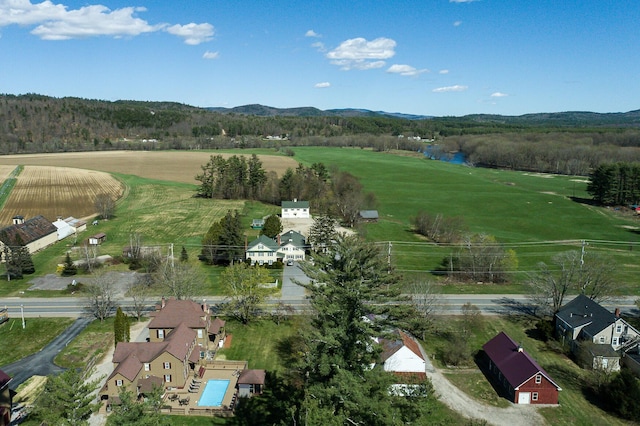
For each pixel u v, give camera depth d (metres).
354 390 30.33
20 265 90.19
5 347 65.00
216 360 62.25
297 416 42.38
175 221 129.50
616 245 115.25
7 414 47.94
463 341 65.19
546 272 81.94
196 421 49.84
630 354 61.97
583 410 53.34
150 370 56.34
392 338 37.91
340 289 37.59
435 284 87.50
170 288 75.31
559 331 69.88
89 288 75.00
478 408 53.22
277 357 63.09
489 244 95.44
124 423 35.06
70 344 65.62
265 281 74.75
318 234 105.31
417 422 30.20
